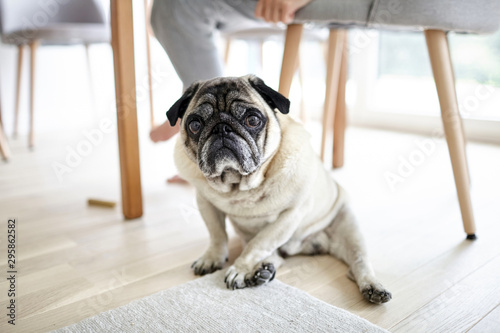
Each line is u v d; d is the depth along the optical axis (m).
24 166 2.28
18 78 2.92
